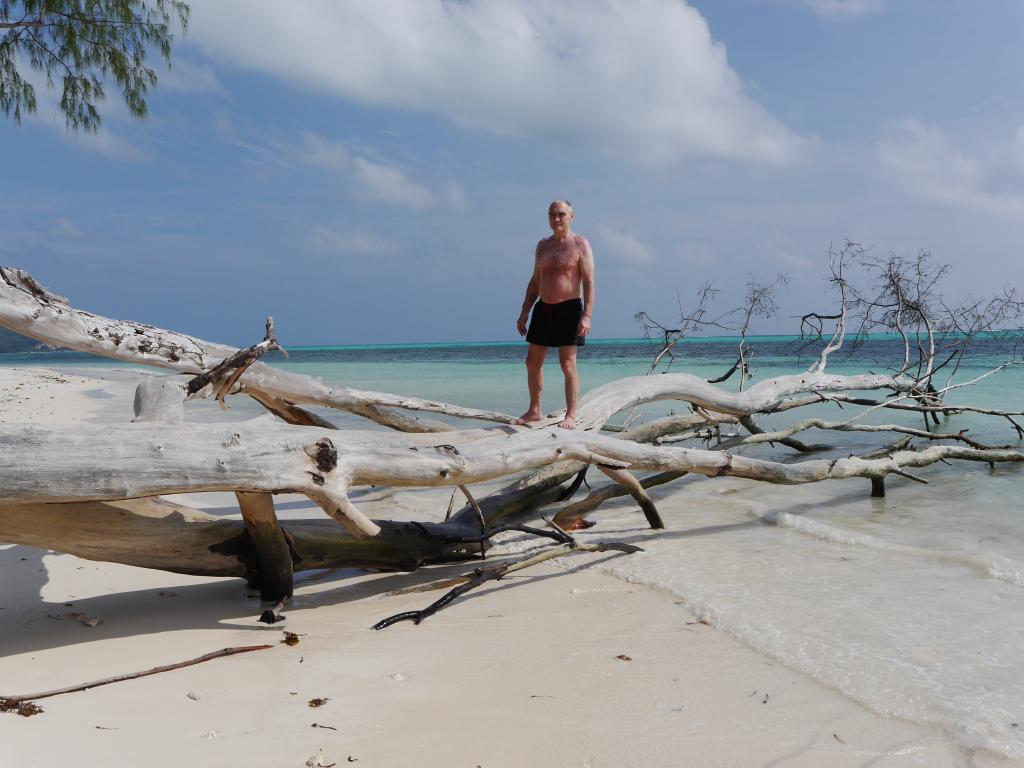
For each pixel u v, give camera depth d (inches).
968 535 257.6
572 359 260.2
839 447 453.1
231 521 200.1
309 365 1889.8
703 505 323.0
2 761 102.0
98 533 179.5
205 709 127.8
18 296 219.1
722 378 423.8
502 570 207.6
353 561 223.3
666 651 162.1
